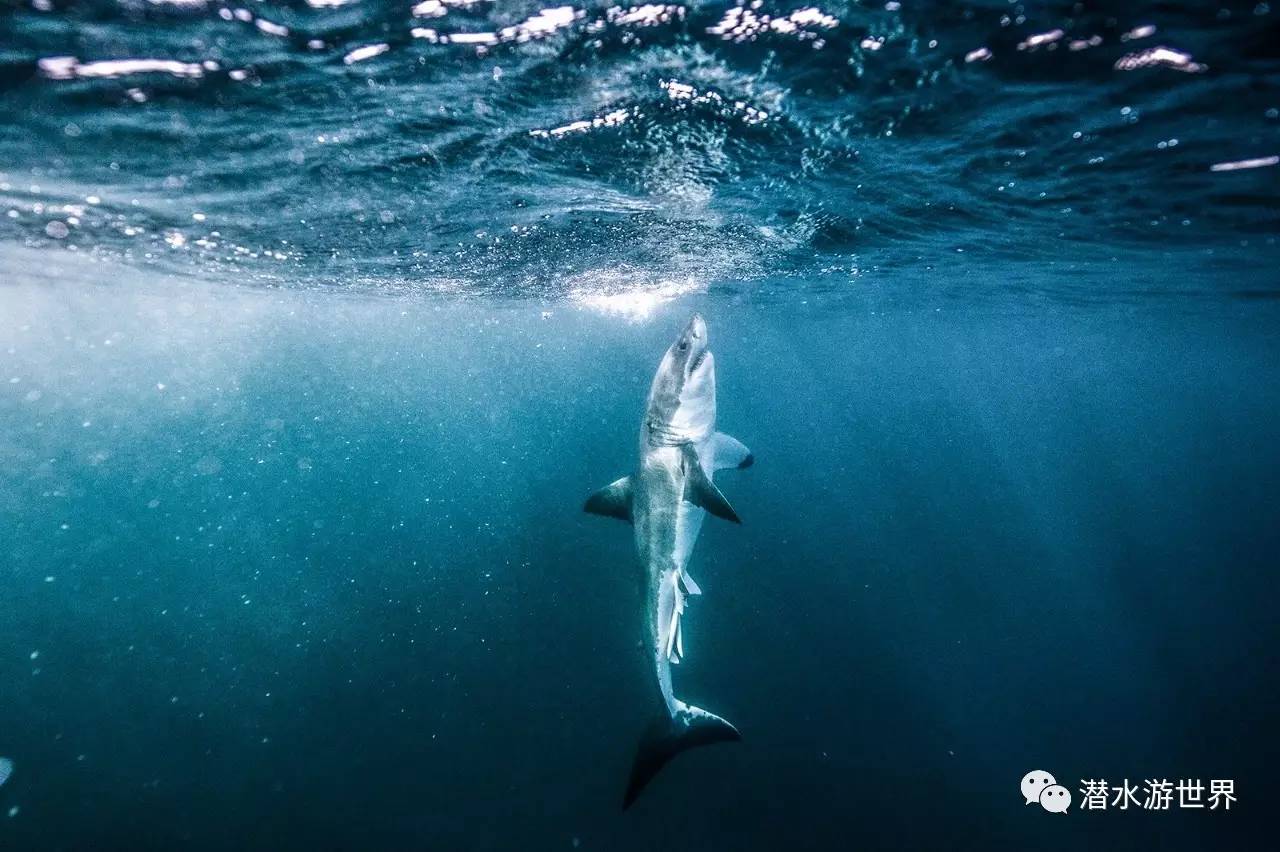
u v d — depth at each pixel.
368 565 19.03
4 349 45.09
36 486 54.06
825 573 18.80
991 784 10.07
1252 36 4.43
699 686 12.17
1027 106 5.86
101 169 7.66
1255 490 47.78
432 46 4.70
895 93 5.61
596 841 8.66
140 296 23.33
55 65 4.81
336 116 6.04
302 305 26.23
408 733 10.75
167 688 12.14
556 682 12.21
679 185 8.72
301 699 11.73
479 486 39.78
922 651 14.13
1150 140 6.72
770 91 5.60
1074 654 14.38
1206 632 15.73
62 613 15.89
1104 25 4.40
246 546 22.84
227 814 8.89
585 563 18.45
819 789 9.73
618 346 49.81
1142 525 30.61
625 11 4.29
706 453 6.22
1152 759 10.80
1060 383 96.88
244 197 9.09
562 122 6.34
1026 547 23.73
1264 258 13.70
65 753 10.17
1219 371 65.50
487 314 30.11
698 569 18.27
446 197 9.18
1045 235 11.87
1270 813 9.46
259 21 4.26
